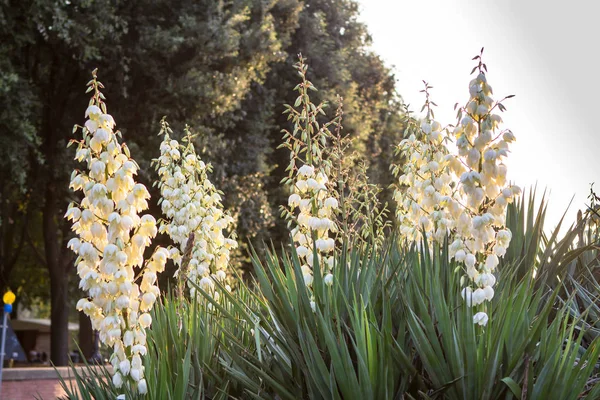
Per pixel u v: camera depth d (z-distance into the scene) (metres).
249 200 18.03
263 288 4.48
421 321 3.91
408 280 4.25
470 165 3.93
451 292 4.04
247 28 18.70
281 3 21.36
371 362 3.69
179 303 4.85
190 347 4.28
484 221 3.85
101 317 4.00
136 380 3.94
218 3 16.95
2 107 14.84
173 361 4.38
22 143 15.12
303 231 4.58
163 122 5.90
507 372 3.70
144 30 16.30
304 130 4.62
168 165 5.82
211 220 5.79
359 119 22.67
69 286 23.08
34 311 43.53
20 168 14.90
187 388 4.13
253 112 20.11
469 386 3.69
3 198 18.69
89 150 4.02
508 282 4.09
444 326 3.74
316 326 4.06
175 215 5.73
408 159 5.45
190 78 16.28
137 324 4.00
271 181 21.61
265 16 19.33
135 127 16.89
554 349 3.77
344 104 22.14
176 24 16.42
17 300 28.33
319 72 23.25
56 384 11.68
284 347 4.16
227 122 18.73
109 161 4.01
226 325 4.95
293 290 4.32
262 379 4.26
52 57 16.77
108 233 3.97
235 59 17.94
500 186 3.91
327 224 4.46
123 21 15.52
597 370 4.44
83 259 4.00
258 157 19.20
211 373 4.30
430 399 3.66
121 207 3.98
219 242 5.85
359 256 4.55
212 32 16.28
